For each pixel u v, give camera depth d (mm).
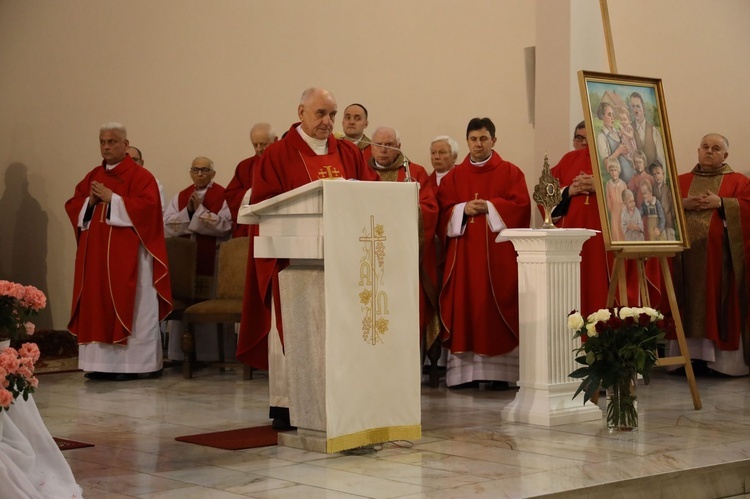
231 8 9344
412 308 4652
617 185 5848
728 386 7047
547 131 7422
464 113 8117
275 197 4562
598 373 5211
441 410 5973
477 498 3799
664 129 6141
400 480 4086
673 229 6043
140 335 7609
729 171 7637
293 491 3908
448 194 7141
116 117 9992
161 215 7730
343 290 4414
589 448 4785
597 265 6617
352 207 4441
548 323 5484
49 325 10344
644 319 5133
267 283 4980
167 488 3979
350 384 4445
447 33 8195
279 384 5113
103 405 6234
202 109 9477
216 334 8273
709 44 8000
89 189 7773
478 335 6867
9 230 10664
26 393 3660
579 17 7312
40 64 10570
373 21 8578
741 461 4566
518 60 7805
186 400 6414
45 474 3818
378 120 8570
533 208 7695
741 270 7426
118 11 10031
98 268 7562
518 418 5523
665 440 4996
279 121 9023
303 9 8938
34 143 10555
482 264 6871
